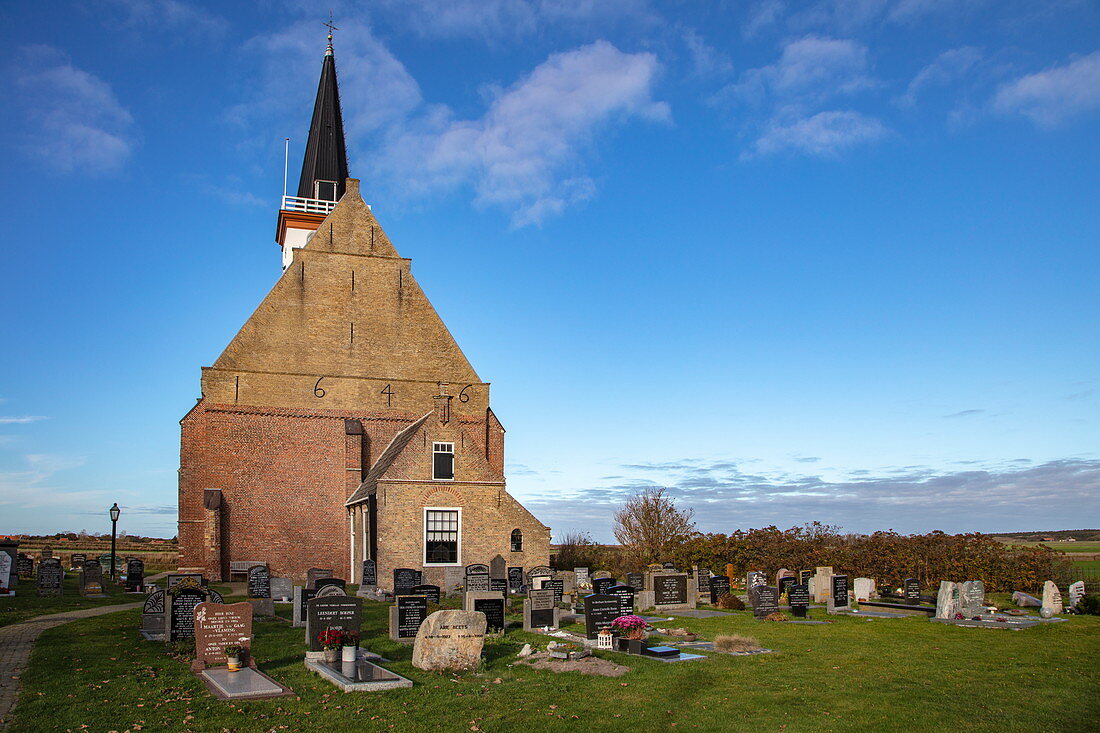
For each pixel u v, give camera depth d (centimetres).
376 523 3938
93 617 2523
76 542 7012
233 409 4478
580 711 1387
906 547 3953
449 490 4047
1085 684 1608
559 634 2164
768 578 4275
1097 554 5625
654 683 1591
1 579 3369
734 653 1930
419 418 4822
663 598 2875
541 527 4278
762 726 1312
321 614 1791
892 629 2400
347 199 4962
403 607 2072
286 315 4697
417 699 1452
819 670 1733
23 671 1630
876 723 1329
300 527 4488
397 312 4919
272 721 1310
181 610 1986
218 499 4322
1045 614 2773
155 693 1465
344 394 4716
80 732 1236
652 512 5059
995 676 1683
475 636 1734
